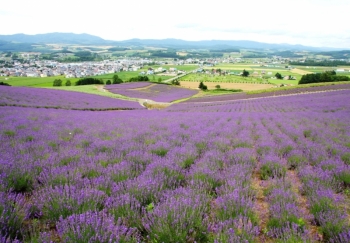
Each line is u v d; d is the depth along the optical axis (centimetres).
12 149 665
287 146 866
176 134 1073
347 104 2441
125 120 1698
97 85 8562
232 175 536
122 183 453
